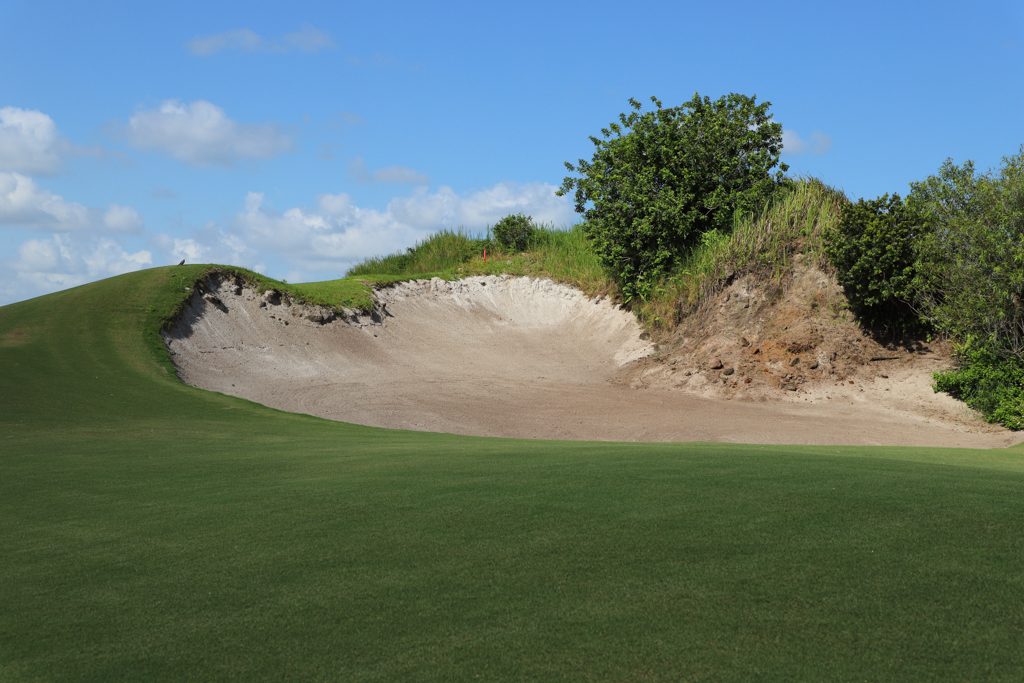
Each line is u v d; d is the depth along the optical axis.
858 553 5.74
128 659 4.41
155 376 22.55
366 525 6.88
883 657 4.19
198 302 28.58
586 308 34.41
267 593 5.32
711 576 5.35
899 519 6.55
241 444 13.20
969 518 6.56
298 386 25.03
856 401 23.28
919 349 24.53
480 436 17.56
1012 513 6.71
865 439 18.73
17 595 5.47
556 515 6.95
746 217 29.88
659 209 30.41
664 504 7.20
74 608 5.19
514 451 11.48
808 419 21.30
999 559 5.59
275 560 6.00
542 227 40.69
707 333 27.70
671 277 30.58
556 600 5.02
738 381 24.88
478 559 5.84
